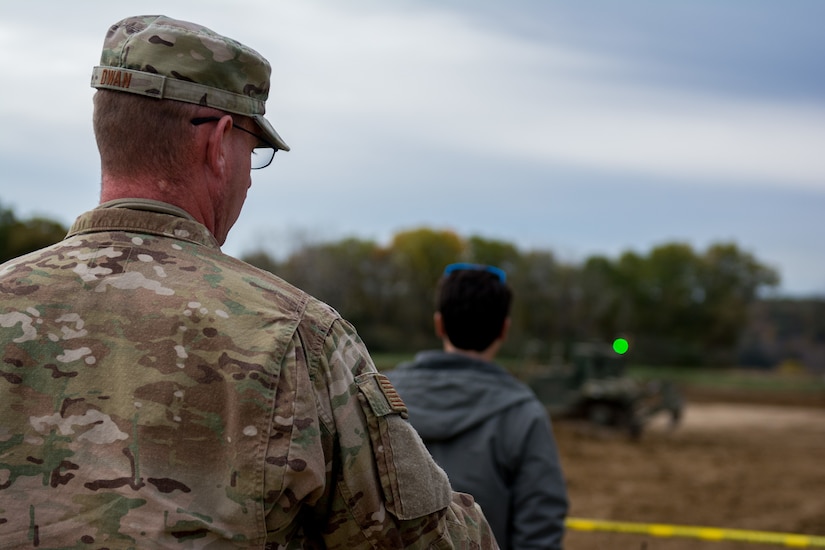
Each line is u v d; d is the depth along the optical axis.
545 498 2.56
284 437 1.29
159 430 1.27
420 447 1.42
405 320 56.97
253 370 1.30
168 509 1.24
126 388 1.29
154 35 1.41
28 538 1.23
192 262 1.38
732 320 77.12
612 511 10.16
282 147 1.57
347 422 1.34
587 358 18.78
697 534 7.02
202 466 1.27
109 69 1.42
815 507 10.69
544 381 18.45
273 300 1.37
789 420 23.31
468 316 2.72
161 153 1.42
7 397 1.29
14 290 1.35
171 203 1.43
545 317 65.50
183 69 1.41
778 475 13.20
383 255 60.81
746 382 41.44
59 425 1.28
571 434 17.36
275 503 1.28
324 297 52.47
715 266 79.44
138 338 1.31
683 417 23.61
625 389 17.95
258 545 1.27
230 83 1.45
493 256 66.69
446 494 1.44
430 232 65.25
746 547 7.61
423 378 2.67
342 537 1.36
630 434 17.84
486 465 2.56
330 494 1.35
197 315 1.33
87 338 1.32
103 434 1.27
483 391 2.63
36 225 34.47
